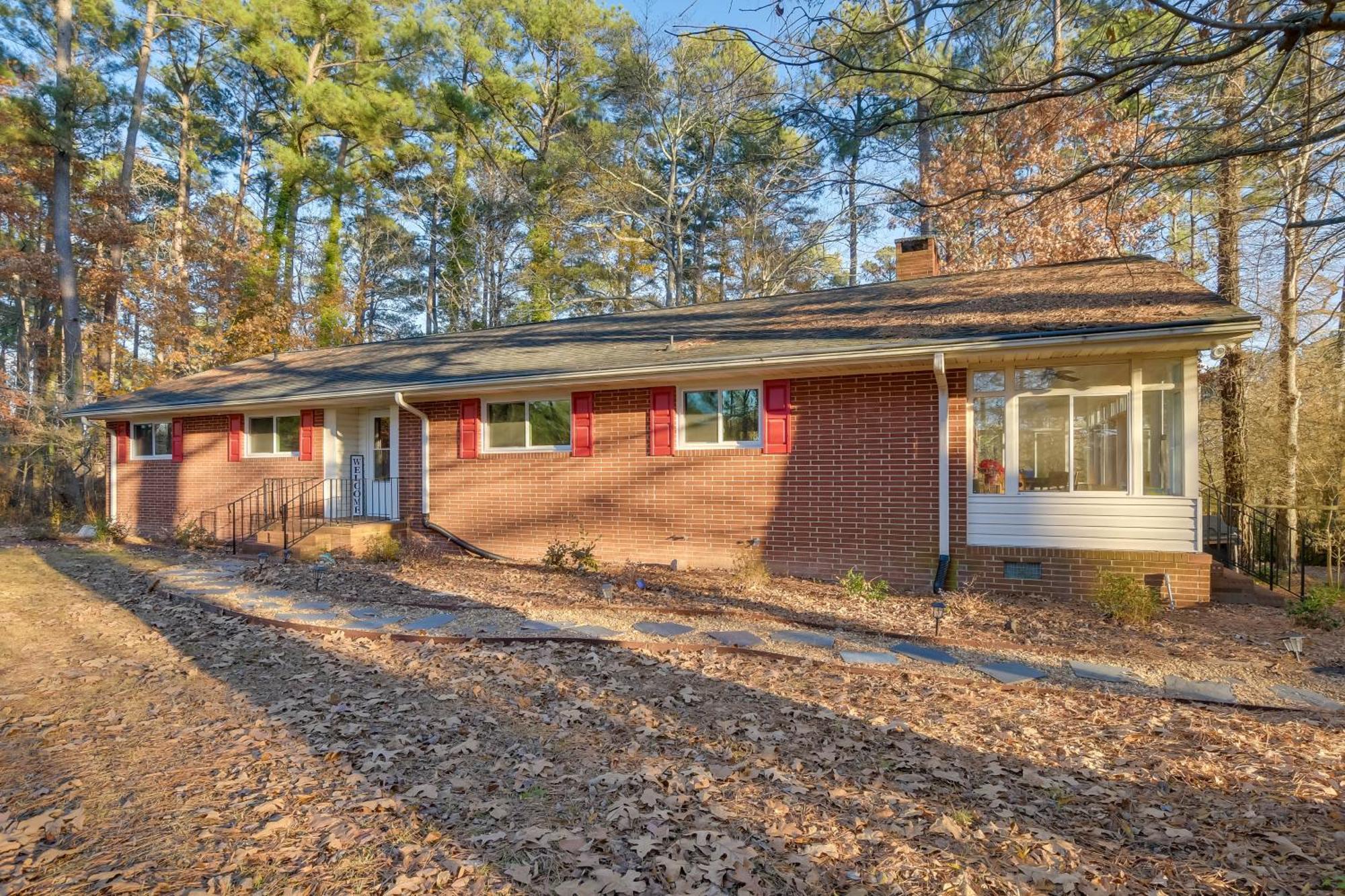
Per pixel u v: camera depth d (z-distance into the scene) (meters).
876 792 3.99
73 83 20.03
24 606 8.73
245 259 26.42
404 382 12.51
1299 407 13.20
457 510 12.94
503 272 30.81
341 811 3.77
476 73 30.31
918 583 9.46
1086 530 8.77
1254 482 13.94
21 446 20.33
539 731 4.86
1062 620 7.75
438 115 28.98
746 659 6.44
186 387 17.27
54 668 6.28
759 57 5.48
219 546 13.85
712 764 4.34
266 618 7.90
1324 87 6.13
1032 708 5.31
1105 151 12.48
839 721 5.02
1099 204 15.26
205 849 3.40
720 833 3.54
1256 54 4.91
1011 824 3.65
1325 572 13.86
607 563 11.27
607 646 6.79
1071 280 11.11
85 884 3.11
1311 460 12.99
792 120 5.72
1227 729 4.91
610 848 3.41
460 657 6.51
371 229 33.00
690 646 6.67
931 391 9.45
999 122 7.87
